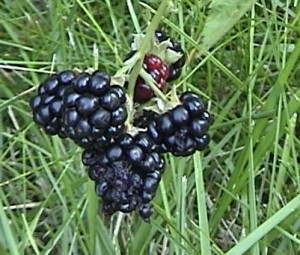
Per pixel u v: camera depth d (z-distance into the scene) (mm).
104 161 170
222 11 177
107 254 263
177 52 183
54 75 177
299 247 271
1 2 348
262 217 288
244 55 321
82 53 312
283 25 300
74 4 314
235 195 275
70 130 165
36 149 287
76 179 280
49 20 333
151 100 174
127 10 346
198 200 249
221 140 298
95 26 307
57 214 286
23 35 333
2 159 291
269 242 271
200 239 250
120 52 316
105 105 162
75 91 164
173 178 264
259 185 303
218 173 299
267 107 274
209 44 180
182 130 173
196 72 326
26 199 292
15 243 249
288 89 291
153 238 277
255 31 341
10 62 289
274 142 276
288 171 292
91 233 248
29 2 332
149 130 172
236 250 242
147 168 171
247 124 296
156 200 270
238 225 291
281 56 328
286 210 246
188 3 312
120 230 279
